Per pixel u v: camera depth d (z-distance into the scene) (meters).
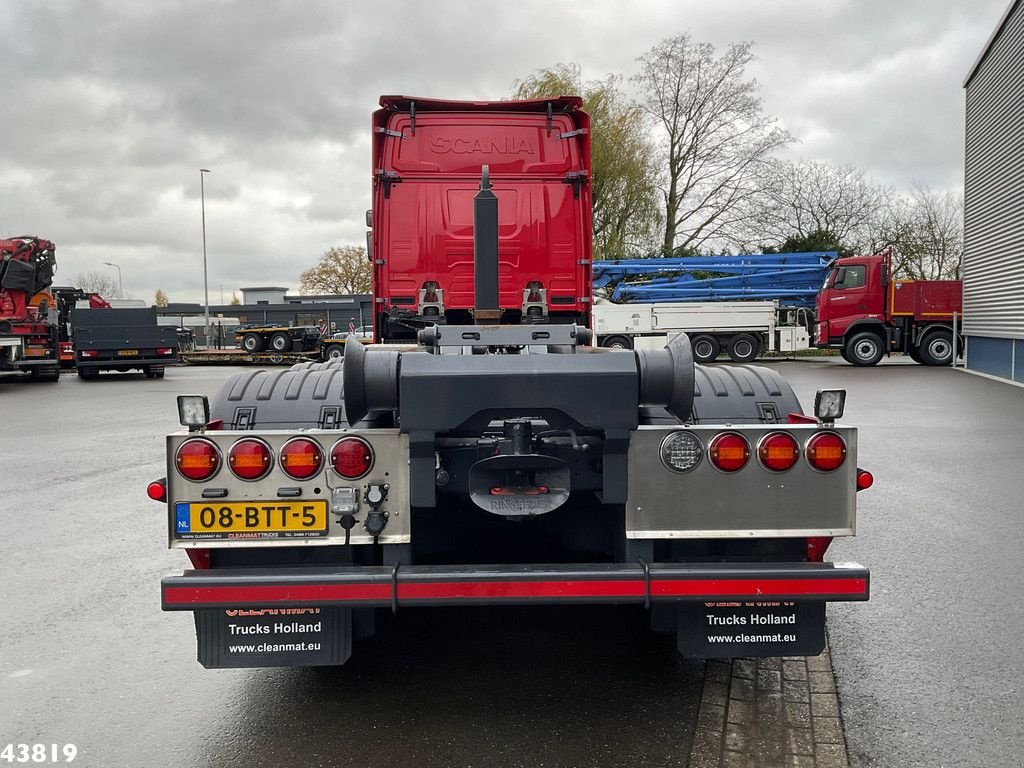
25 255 22.52
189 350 47.50
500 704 3.34
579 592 2.78
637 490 2.96
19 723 3.24
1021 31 17.84
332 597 2.78
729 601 2.83
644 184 36.66
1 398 18.36
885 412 13.16
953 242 47.09
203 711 3.32
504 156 6.66
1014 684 3.47
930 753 2.92
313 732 3.12
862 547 5.51
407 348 3.43
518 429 2.95
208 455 2.87
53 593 4.85
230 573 2.82
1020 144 17.88
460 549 3.59
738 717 3.20
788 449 2.95
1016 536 5.77
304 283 78.06
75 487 8.10
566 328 3.17
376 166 6.62
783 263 28.77
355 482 2.90
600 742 3.01
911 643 3.92
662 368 2.83
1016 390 16.77
